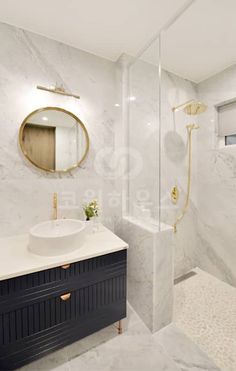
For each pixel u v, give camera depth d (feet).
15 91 4.36
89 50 5.24
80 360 3.73
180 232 6.57
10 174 4.38
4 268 3.12
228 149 5.85
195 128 6.59
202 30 4.39
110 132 5.69
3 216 4.35
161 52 5.10
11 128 4.35
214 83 6.04
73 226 4.70
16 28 4.35
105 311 4.01
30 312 3.22
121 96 5.47
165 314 4.50
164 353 3.85
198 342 4.11
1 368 3.04
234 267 5.94
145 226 4.70
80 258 3.57
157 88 5.05
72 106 5.07
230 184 5.87
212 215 6.46
